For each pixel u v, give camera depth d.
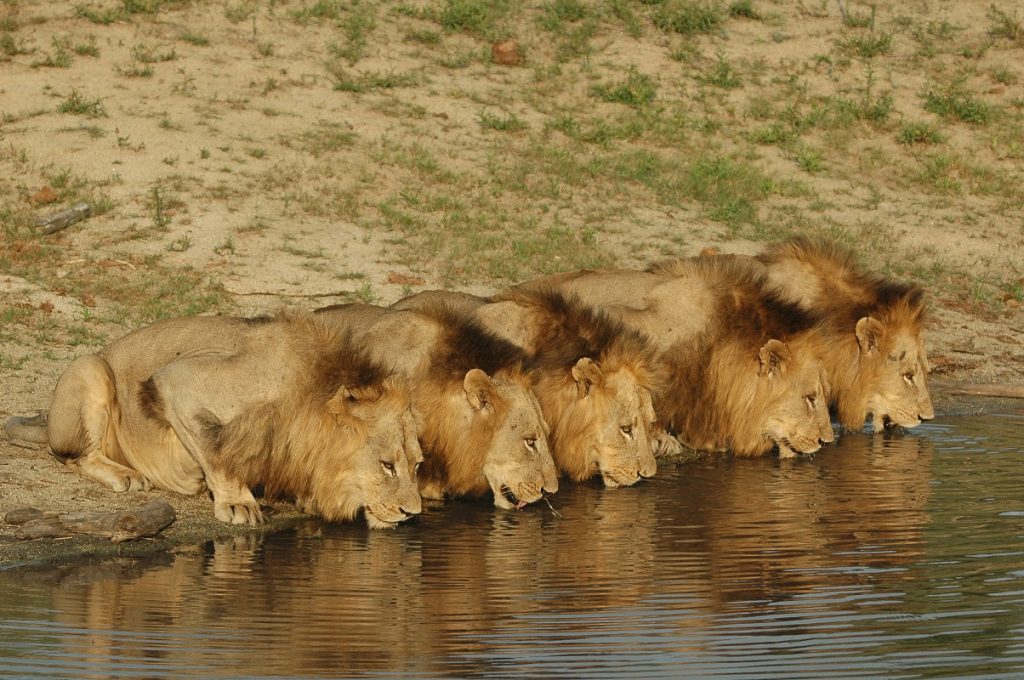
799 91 27.42
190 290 17.69
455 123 24.09
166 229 19.22
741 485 13.16
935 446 14.95
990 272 21.56
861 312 15.65
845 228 22.42
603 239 20.73
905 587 9.58
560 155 23.41
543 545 10.96
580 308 13.32
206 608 9.27
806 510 12.02
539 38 28.05
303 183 21.06
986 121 27.09
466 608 9.23
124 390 12.34
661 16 29.09
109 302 17.20
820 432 14.53
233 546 10.98
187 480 12.16
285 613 9.13
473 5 28.11
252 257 18.77
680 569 10.12
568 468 13.17
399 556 10.65
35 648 8.41
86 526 10.95
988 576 9.84
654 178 23.23
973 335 19.47
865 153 25.52
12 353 15.52
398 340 12.38
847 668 8.03
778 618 8.93
